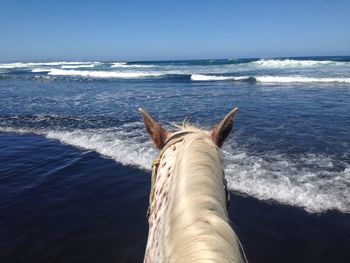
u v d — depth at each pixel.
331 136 10.71
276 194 6.75
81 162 9.52
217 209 1.21
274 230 5.69
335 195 6.58
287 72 40.22
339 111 14.88
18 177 8.65
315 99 19.05
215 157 1.56
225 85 29.89
